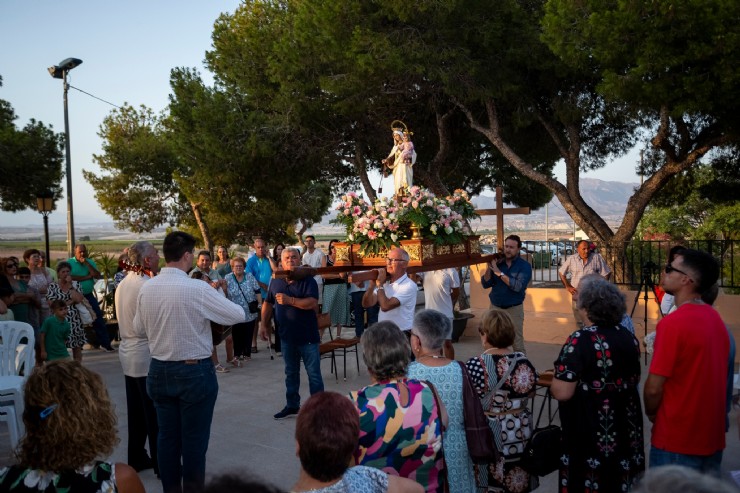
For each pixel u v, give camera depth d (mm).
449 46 11711
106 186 27141
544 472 3592
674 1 8617
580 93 12578
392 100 13711
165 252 4348
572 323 10195
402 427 2869
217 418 6719
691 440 3174
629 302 10352
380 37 11500
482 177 18531
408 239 6164
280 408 7070
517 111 12664
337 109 13047
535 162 16031
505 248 7707
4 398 5020
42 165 18328
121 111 27406
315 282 6539
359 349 10516
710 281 3268
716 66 8758
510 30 11719
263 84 14367
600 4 9688
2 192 18469
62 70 15656
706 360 3160
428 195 6262
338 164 16453
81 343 9328
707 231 20656
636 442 3395
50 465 2109
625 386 3369
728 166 13914
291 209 26641
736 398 4855
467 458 3322
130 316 5059
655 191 11844
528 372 3619
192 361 4258
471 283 11906
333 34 11930
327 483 2193
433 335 3475
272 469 5293
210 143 13656
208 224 26438
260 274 10836
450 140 15148
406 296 5645
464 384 3328
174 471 4363
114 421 2281
